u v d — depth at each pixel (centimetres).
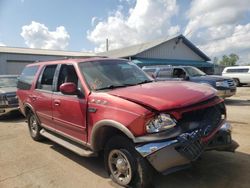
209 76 1131
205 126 340
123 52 2644
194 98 340
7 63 2411
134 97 343
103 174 419
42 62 596
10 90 955
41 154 535
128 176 348
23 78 658
